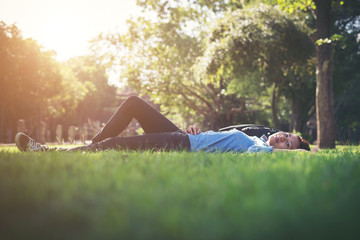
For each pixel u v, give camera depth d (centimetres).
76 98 5194
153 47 2911
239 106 3197
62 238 89
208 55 1959
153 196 127
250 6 1975
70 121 5988
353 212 104
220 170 202
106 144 457
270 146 503
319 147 1409
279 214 99
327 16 1441
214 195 130
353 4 2531
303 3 1446
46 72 3806
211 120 3103
